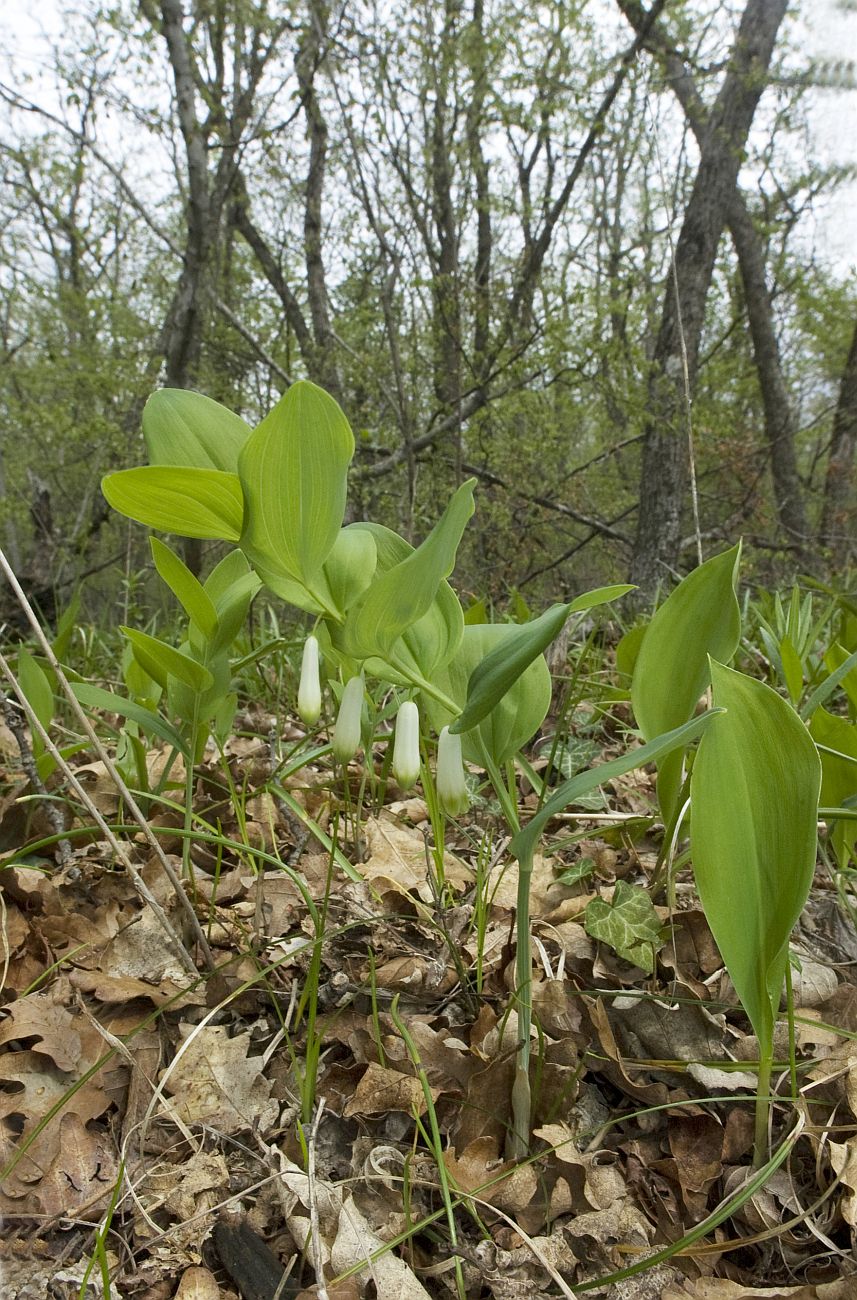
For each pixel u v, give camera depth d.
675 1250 0.20
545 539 1.82
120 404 1.63
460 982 0.30
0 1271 0.21
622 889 0.31
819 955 0.32
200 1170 0.24
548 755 0.48
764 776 0.21
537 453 1.57
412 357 1.52
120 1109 0.26
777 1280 0.22
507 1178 0.24
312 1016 0.25
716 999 0.29
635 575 1.41
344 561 0.22
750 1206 0.23
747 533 1.69
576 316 1.37
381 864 0.38
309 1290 0.21
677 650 0.30
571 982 0.29
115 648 0.88
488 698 0.20
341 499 0.20
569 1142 0.24
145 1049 0.28
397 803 0.45
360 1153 0.25
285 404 0.19
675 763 0.30
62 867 0.36
